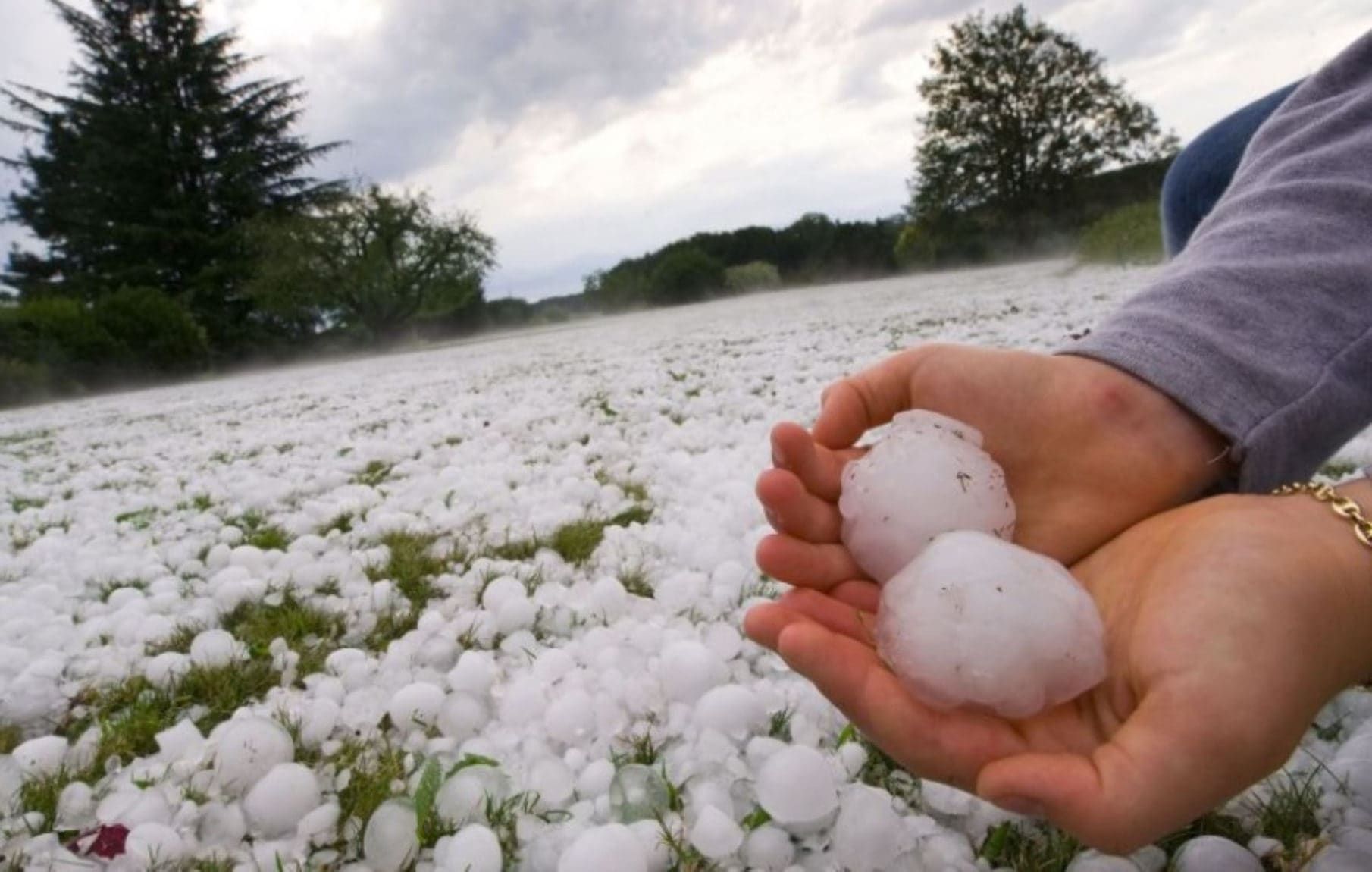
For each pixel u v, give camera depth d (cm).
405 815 30
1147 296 32
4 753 41
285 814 32
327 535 74
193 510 90
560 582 57
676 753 35
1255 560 21
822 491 33
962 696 22
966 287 435
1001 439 32
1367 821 27
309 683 44
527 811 32
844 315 313
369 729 39
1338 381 28
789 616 26
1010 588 23
